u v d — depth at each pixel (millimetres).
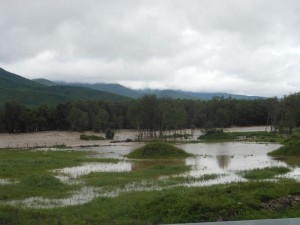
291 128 116312
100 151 74938
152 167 46062
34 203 27156
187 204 21484
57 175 40656
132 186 33062
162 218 20562
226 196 23219
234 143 91250
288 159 55094
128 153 69500
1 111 156625
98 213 22531
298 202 22000
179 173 41250
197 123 167875
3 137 131000
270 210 20953
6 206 24125
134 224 19469
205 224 7898
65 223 19719
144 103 117375
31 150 77812
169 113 117438
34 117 160875
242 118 174000
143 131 144625
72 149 80875
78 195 29875
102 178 37781
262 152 66938
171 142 98438
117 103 180000
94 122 158500
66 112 169500
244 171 41375
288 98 117875
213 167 46688
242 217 19859
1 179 38125
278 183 26797
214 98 177125
